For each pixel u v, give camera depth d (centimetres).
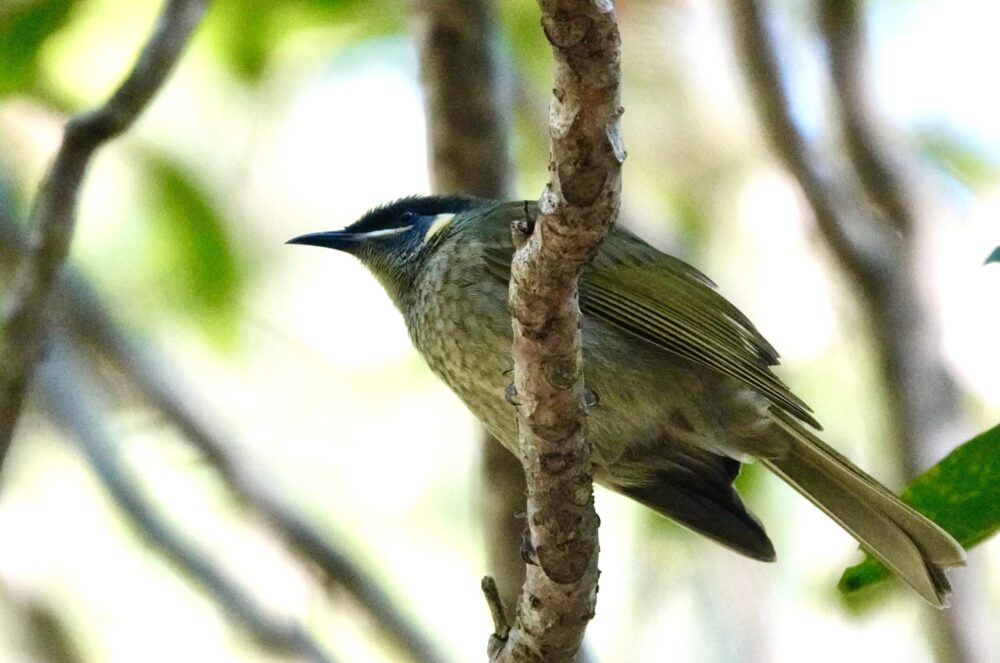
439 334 920
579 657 885
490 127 1038
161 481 1309
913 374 1005
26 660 1240
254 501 1103
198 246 1205
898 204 1050
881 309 1015
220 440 1127
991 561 1209
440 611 1375
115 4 1180
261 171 1369
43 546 1344
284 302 1418
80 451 1087
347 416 1420
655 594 1224
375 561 1377
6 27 1080
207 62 1253
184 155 1258
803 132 1015
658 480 945
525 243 627
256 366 1392
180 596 1380
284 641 1036
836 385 1261
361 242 1052
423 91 1038
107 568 1365
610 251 934
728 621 1206
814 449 891
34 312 836
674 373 925
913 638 1258
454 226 964
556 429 668
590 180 580
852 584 849
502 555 987
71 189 838
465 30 1012
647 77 1313
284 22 1196
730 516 923
